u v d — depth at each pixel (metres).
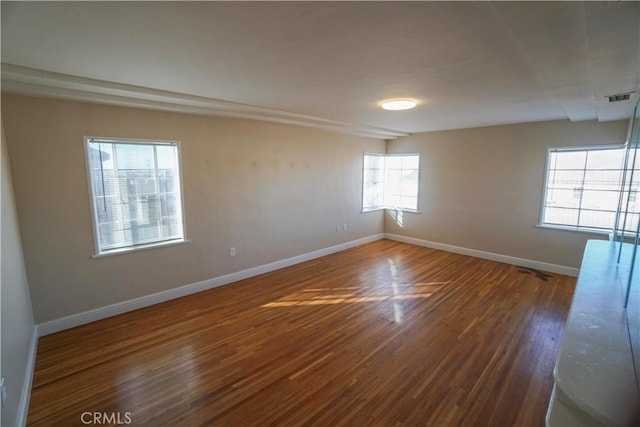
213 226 4.16
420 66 2.31
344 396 2.20
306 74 2.50
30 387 2.25
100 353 2.71
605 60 1.88
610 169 4.22
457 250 5.90
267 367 2.52
